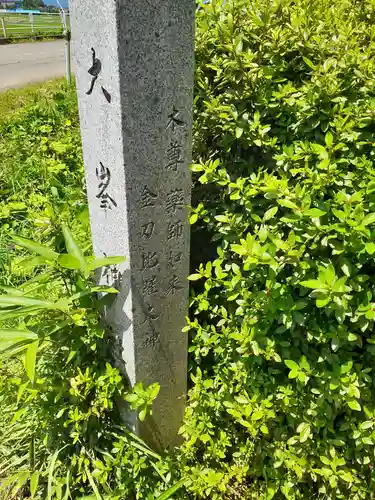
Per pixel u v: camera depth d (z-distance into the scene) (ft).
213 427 5.98
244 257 5.07
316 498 5.85
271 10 5.80
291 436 5.68
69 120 14.29
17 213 11.09
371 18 6.68
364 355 5.38
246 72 5.76
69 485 5.60
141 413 5.18
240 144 6.12
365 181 4.93
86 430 5.67
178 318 5.91
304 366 4.79
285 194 4.59
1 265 9.54
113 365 6.05
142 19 3.95
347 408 5.42
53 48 53.21
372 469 5.63
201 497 5.78
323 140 5.51
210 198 6.64
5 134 15.30
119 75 4.01
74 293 5.74
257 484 5.94
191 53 4.48
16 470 5.99
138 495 5.46
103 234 5.36
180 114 4.69
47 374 5.87
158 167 4.76
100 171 4.89
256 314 5.13
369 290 4.83
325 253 4.88
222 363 6.15
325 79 5.22
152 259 5.21
